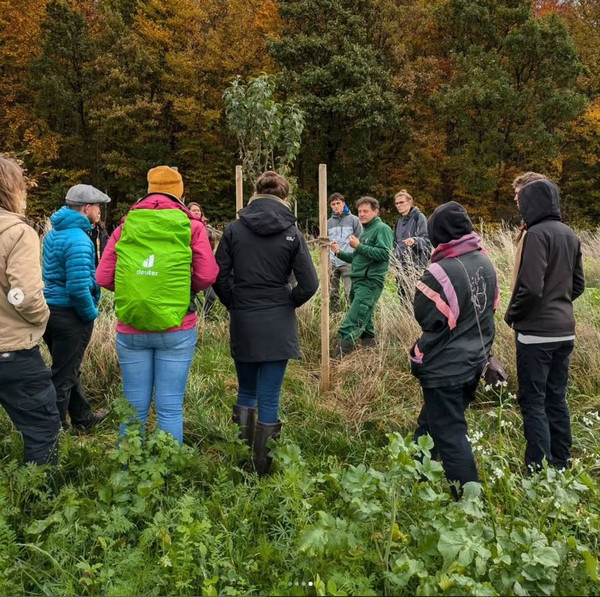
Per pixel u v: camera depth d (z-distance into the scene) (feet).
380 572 7.47
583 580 7.25
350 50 74.02
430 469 7.84
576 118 75.56
